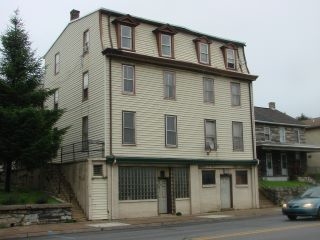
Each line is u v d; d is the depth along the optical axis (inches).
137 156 1104.8
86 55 1184.8
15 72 1031.0
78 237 709.3
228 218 1044.5
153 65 1174.3
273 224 807.7
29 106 997.8
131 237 669.9
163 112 1173.7
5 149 960.3
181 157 1187.9
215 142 1270.9
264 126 1806.1
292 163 1833.2
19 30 1067.9
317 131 2226.9
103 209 1029.2
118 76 1110.4
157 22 1211.2
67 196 1063.0
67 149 1231.5
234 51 1378.0
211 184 1249.4
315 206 855.1
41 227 857.5
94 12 1161.4
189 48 1270.9
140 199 1099.9
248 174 1341.0
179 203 1173.7
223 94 1315.2
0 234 765.3
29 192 1039.0
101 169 1045.2
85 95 1179.9
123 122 1099.9
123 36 1148.5
